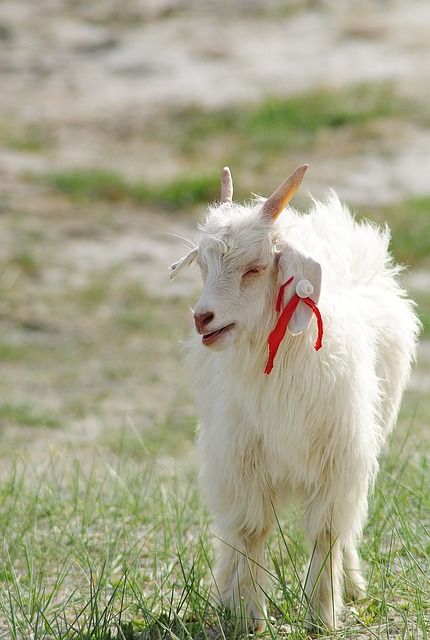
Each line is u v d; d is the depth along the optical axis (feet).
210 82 114.32
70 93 113.09
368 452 24.98
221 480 25.41
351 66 116.37
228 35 127.65
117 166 94.63
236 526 25.48
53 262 73.82
